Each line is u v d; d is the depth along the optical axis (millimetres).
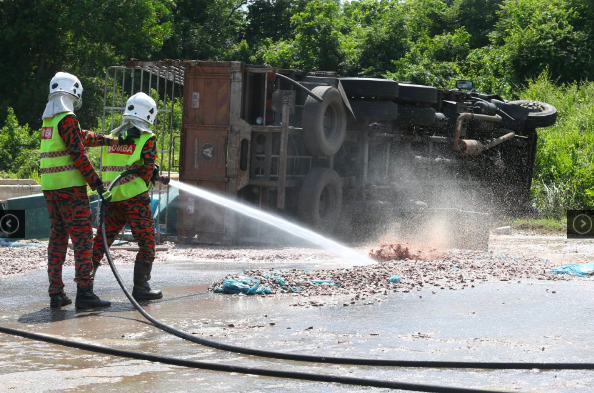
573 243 14492
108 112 36250
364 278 8227
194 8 48156
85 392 4266
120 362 5004
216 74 13664
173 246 13359
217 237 13625
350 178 15062
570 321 6160
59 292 7008
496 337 5602
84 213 6930
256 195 14148
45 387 4371
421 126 16781
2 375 4633
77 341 5520
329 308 6754
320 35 37688
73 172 6859
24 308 6945
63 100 6891
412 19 43125
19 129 28156
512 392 4258
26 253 11148
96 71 38312
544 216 20078
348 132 15164
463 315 6398
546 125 19641
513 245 14008
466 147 17250
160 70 14500
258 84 14328
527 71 34312
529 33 34438
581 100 29250
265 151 13898
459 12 43531
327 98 13680
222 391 4320
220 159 13641
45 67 38656
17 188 15438
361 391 4367
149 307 6957
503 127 19359
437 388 4355
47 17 36500
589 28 35625
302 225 13969
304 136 13633
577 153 22641
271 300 7246
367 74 36375
